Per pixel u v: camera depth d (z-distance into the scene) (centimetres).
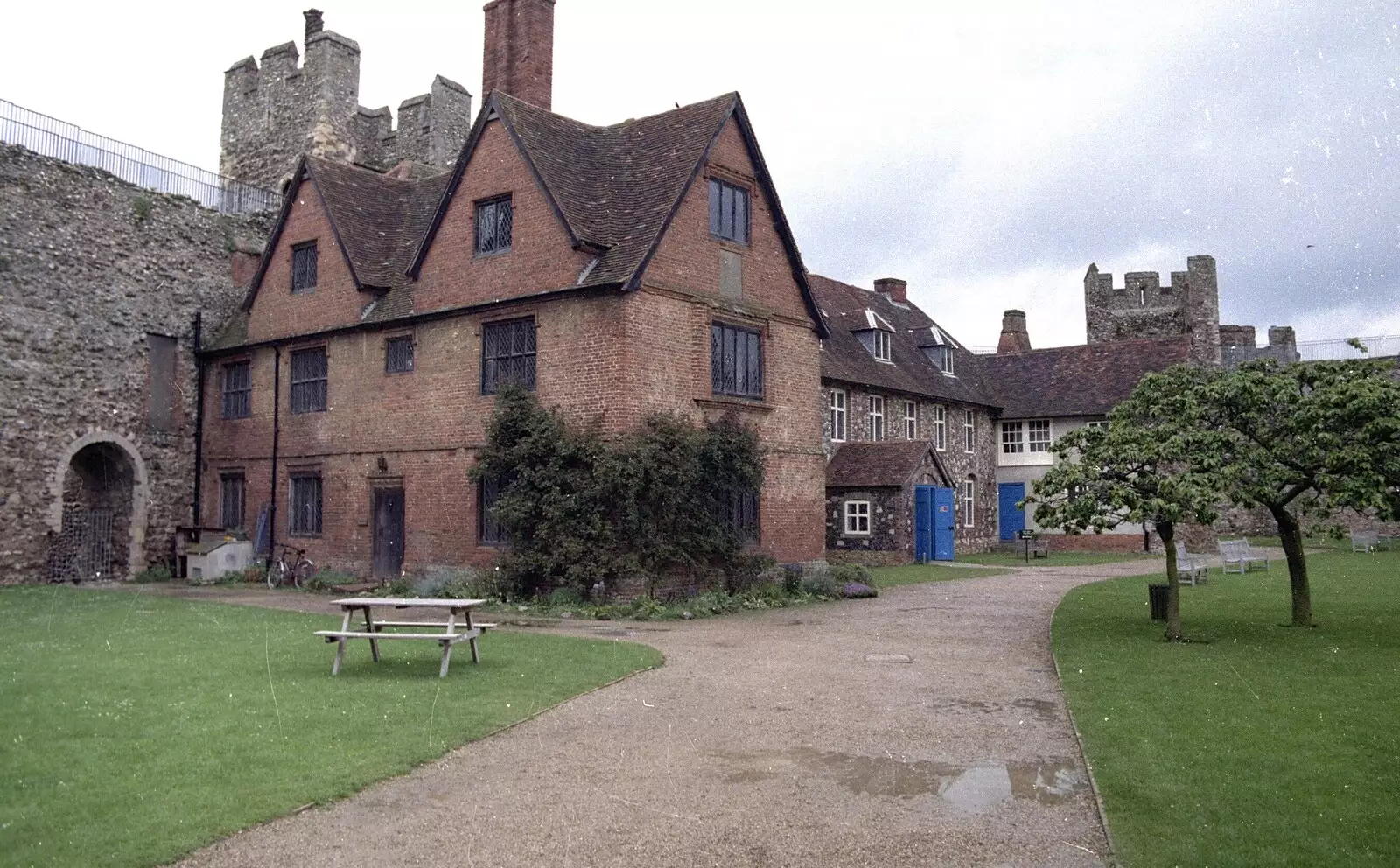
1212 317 4681
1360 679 1001
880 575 2548
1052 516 1339
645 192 1950
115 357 2444
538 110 2086
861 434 3209
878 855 574
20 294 2255
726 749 793
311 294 2389
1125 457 1259
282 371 2444
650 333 1838
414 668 1101
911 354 3712
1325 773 697
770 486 2105
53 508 2306
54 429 2311
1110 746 781
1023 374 4178
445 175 2597
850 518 3064
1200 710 884
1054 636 1361
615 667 1131
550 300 1897
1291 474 1277
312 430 2345
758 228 2133
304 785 669
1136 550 3731
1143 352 4019
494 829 608
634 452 1752
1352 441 1240
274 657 1165
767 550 2081
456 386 2053
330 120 3200
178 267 2600
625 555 1759
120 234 2470
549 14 2220
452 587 1892
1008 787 700
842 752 788
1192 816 621
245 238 2770
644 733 838
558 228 1897
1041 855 575
